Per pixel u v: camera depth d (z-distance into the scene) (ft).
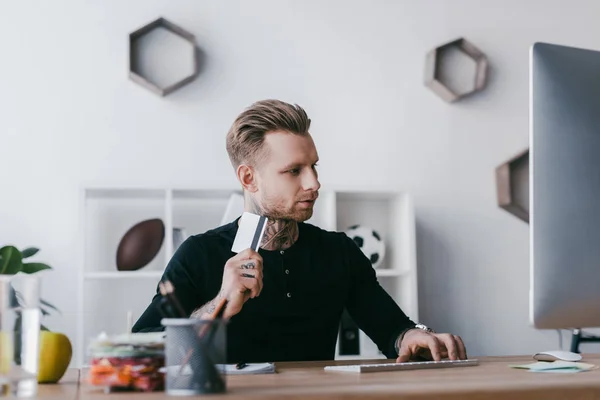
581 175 3.76
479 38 12.55
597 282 3.77
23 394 3.58
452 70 12.39
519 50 12.68
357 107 11.95
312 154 6.75
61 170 10.96
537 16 12.80
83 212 10.23
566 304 3.75
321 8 11.96
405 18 12.26
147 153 11.21
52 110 11.02
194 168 11.31
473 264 12.21
